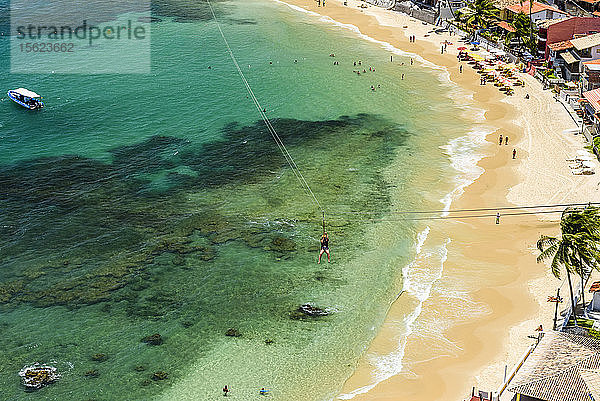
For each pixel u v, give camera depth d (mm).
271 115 120625
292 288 72875
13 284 72812
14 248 79188
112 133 112062
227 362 62312
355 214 87438
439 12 178250
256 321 67812
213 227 84438
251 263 77188
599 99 107375
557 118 115562
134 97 128250
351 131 113750
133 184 94938
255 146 107812
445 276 74562
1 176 96062
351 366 61844
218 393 58500
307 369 61500
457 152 104938
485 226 84188
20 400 57312
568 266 62094
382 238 82062
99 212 87438
